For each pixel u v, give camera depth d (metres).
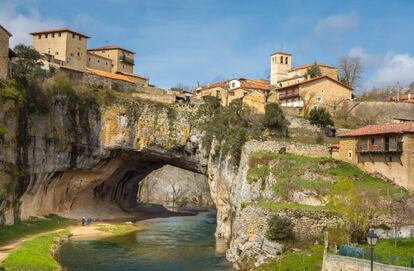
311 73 105.94
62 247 56.22
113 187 95.81
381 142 54.38
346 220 41.66
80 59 108.00
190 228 77.50
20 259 43.34
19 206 67.44
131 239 64.31
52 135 73.25
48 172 73.81
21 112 65.69
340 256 31.72
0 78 62.34
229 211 64.56
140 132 83.38
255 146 61.56
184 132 82.88
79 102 79.06
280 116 74.50
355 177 52.09
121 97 83.94
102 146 82.19
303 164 53.81
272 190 50.25
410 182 50.97
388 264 28.62
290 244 40.53
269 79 134.00
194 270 45.09
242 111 78.00
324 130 76.06
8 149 61.94
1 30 62.81
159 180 133.62
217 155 74.19
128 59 128.88
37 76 72.31
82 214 85.38
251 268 40.97
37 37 106.12
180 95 92.44
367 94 116.56
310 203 46.84
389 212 42.97
